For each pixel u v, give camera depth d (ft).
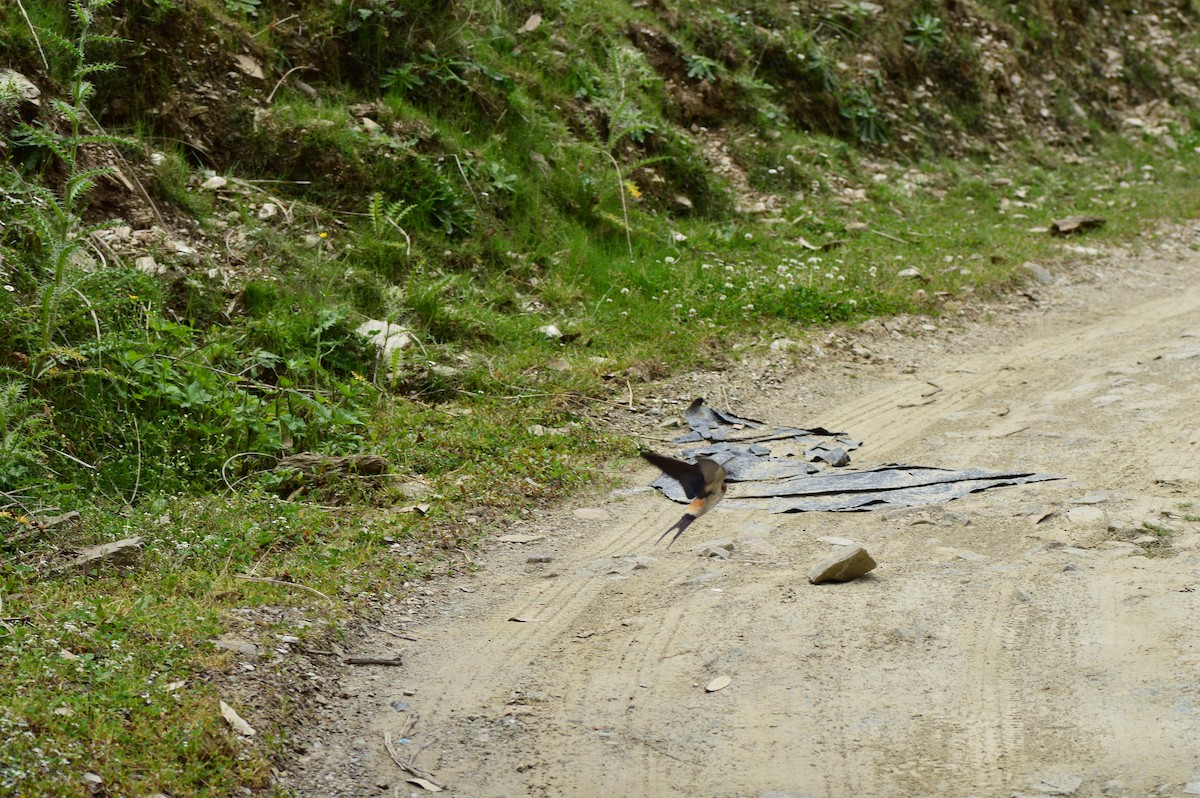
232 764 15.92
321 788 16.14
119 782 14.96
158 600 20.36
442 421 31.63
